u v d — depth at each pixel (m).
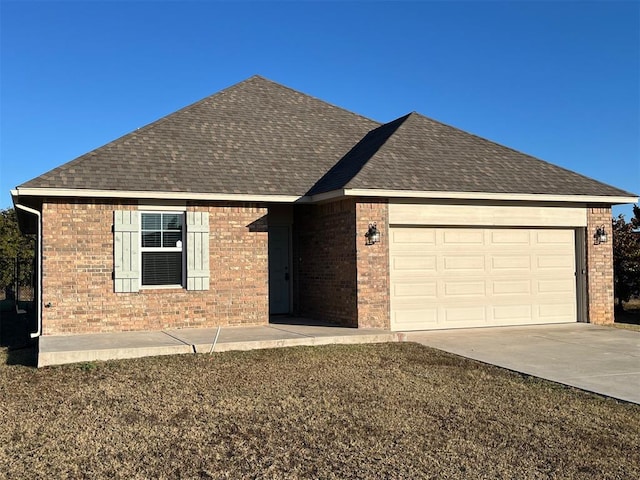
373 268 13.28
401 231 13.75
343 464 5.73
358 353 10.82
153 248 13.25
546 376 9.17
